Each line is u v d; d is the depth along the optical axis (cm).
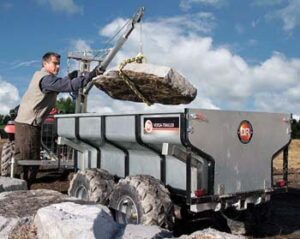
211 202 452
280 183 537
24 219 360
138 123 474
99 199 513
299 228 591
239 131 474
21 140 558
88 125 556
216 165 453
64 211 340
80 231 300
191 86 495
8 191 475
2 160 841
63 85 520
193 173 450
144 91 515
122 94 560
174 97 514
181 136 424
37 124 557
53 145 923
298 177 1129
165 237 343
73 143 614
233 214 534
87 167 613
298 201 801
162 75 462
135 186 442
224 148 459
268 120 509
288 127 535
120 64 488
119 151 544
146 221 423
